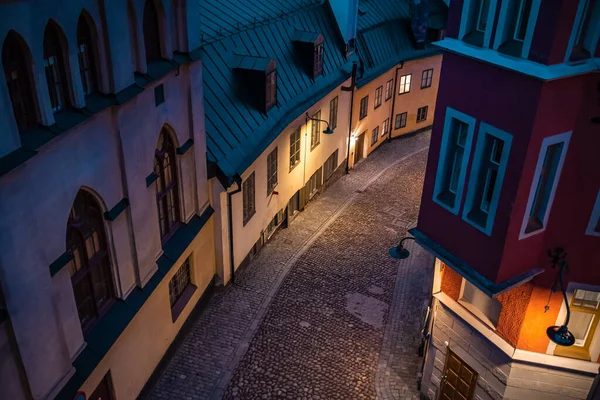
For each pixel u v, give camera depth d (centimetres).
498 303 1511
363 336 2152
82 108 1215
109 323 1472
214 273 2288
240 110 2267
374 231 2836
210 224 2158
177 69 1692
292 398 1873
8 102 961
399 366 2025
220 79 2250
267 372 1966
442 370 1764
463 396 1712
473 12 1239
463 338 1631
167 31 1592
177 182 1880
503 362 1533
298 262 2564
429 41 3875
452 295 1634
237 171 2073
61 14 1105
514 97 1160
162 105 1638
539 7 1080
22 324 1084
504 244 1274
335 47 3112
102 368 1455
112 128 1369
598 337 1427
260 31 2586
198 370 1948
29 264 1080
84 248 1351
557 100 1135
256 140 2244
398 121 3984
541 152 1181
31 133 1073
